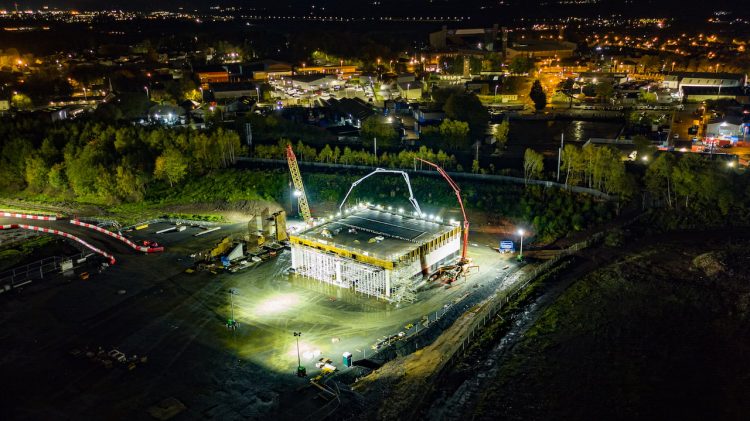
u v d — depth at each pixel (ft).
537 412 273.33
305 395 278.26
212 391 282.36
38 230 496.23
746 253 410.11
